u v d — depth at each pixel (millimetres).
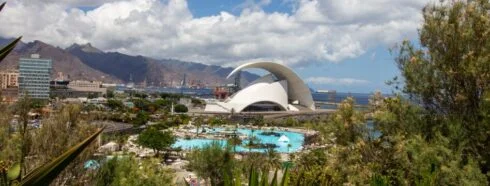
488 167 9719
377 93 11938
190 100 176500
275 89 132000
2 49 2799
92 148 10797
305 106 139625
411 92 11477
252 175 4293
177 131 89625
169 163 49594
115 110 113188
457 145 9750
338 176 10672
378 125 11430
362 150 11375
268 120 113125
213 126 99875
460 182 8570
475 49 10750
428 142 10242
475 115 10219
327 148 13359
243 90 133125
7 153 8164
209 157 25438
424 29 11438
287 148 71250
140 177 15336
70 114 10633
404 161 9922
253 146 67125
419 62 11203
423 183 8062
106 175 13148
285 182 4375
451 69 10445
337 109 12195
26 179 2414
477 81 10266
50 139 9820
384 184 7766
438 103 11273
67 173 10883
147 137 54688
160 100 152375
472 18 10867
